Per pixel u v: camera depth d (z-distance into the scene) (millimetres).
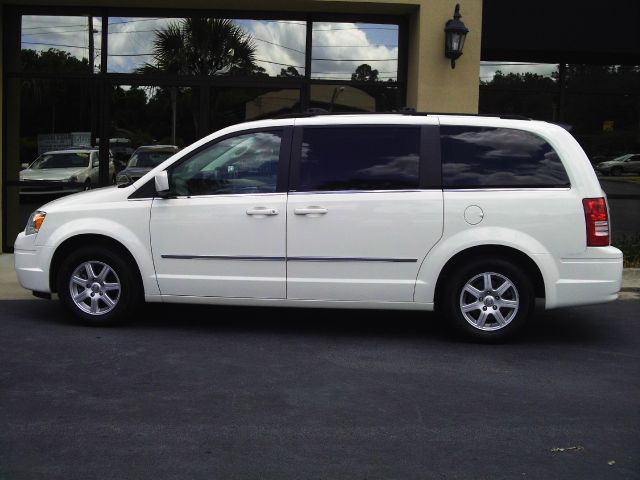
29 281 6605
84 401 4746
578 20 10492
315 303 6234
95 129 10625
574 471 3791
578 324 7062
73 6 10445
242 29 10625
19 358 5664
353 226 6090
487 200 6004
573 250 5965
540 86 10914
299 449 4027
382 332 6664
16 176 10664
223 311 7418
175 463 3840
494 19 10414
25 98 10609
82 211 6473
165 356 5773
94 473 3719
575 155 6074
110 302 6543
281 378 5270
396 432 4285
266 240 6184
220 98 10648
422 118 6250
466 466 3836
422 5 9922
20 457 3898
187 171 6395
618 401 4879
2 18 10375
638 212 10984
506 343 6293
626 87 10914
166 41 10578
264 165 6301
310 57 10633
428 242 6051
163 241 6324
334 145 6246
